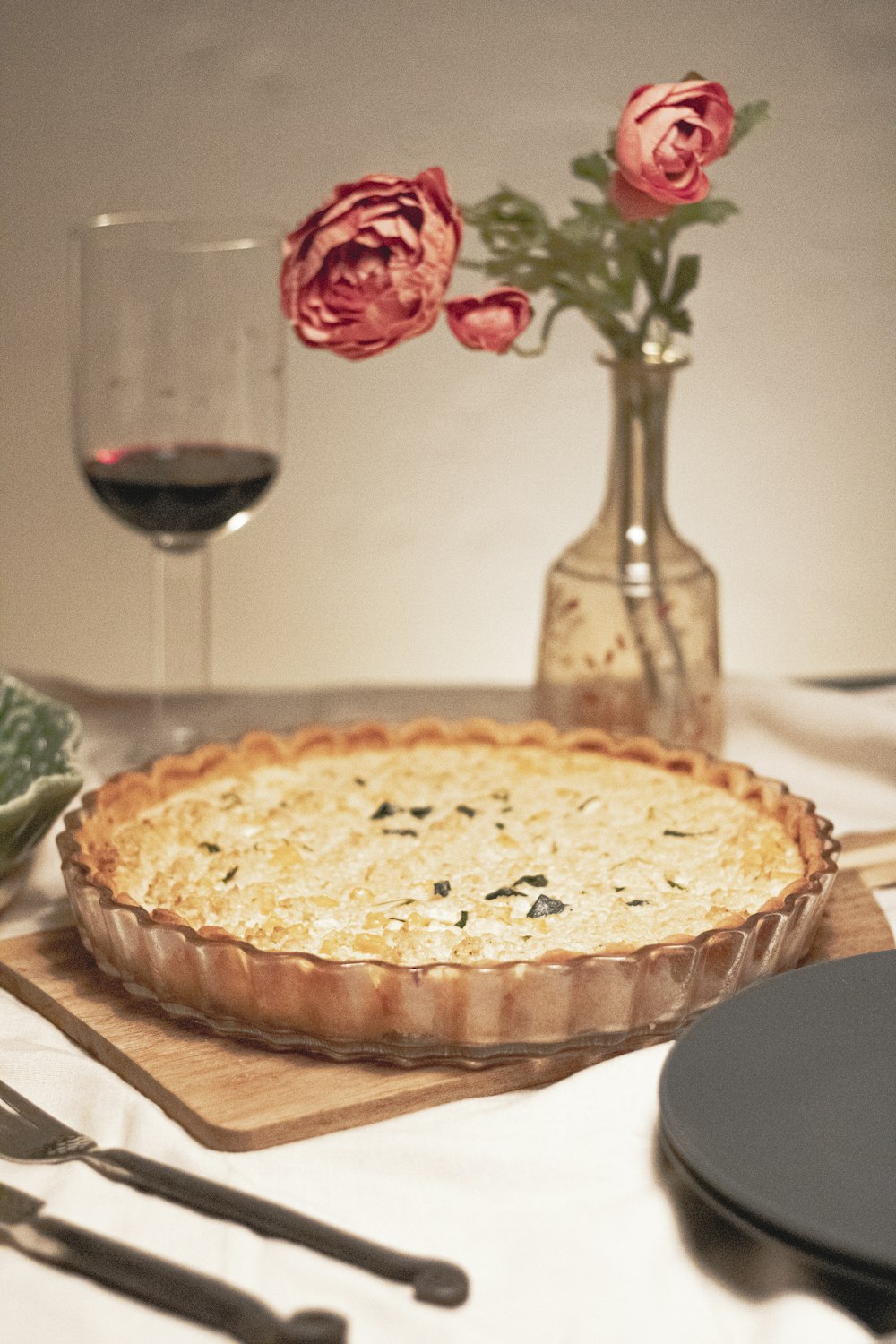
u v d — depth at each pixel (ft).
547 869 3.57
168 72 7.13
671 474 8.06
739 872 3.52
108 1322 2.22
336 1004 2.92
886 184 7.79
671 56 7.38
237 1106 2.84
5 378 7.52
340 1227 2.53
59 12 6.99
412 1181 2.69
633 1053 2.95
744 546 8.29
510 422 7.86
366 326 3.66
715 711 4.61
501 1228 2.53
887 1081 2.57
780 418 8.08
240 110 7.22
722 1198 2.32
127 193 7.29
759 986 2.86
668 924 3.23
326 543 7.98
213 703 5.70
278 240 4.76
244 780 4.23
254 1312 2.15
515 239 4.20
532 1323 2.29
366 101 7.27
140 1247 2.41
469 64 7.28
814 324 7.95
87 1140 2.74
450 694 5.80
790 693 5.32
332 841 3.79
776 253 7.77
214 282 4.64
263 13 7.09
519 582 8.20
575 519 8.09
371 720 4.50
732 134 3.96
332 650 8.20
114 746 5.29
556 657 4.60
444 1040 2.95
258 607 8.05
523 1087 3.00
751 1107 2.49
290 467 7.80
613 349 4.47
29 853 3.57
